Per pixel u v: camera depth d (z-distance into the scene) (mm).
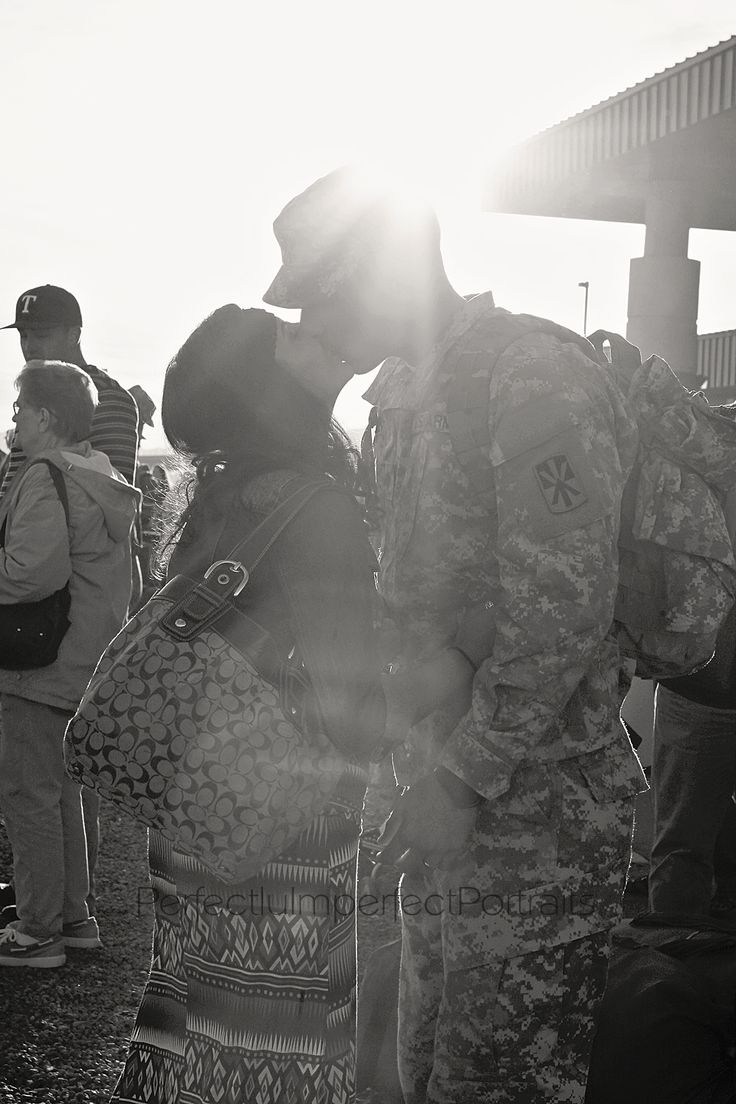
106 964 3348
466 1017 1814
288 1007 1598
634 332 14445
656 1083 1948
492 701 1700
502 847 1771
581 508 1675
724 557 1834
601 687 1838
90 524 3295
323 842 1622
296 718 1558
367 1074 2371
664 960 2131
